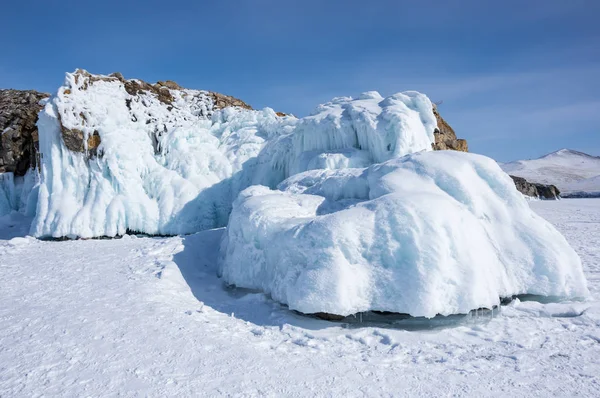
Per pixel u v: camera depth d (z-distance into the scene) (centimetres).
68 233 1420
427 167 830
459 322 629
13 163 1933
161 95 2120
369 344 561
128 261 973
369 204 723
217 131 2042
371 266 648
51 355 483
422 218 664
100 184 1500
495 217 773
